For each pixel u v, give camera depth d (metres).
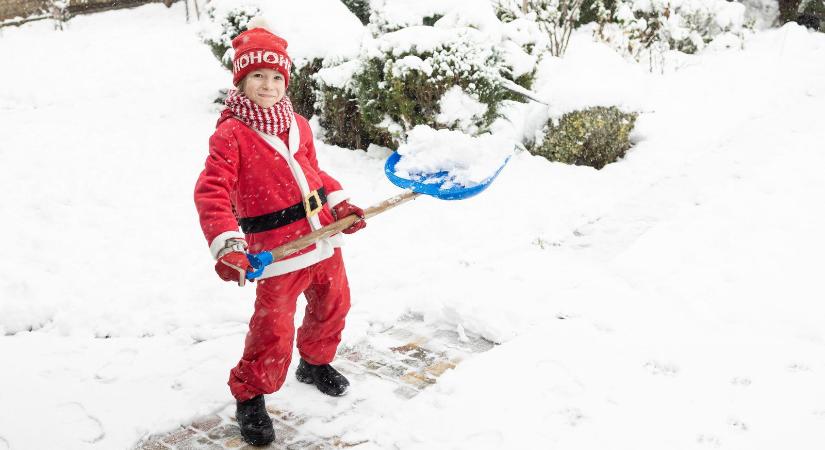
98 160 7.11
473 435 3.21
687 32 11.20
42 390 3.59
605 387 3.56
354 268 4.97
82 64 11.39
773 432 3.20
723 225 5.50
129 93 9.82
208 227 2.78
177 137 7.89
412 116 6.79
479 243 5.38
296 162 3.04
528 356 3.83
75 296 4.57
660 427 3.25
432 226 5.67
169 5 15.92
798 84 9.40
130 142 7.70
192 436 3.28
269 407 3.46
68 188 6.36
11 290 4.60
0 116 8.70
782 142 7.33
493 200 6.19
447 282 4.73
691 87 9.46
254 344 3.12
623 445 3.13
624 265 4.93
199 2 15.63
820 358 3.78
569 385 3.56
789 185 6.19
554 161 7.26
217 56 8.83
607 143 7.22
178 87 10.08
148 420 3.35
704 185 6.38
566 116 7.11
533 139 7.42
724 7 11.68
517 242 5.40
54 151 7.34
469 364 3.77
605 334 4.06
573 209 5.98
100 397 3.53
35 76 10.63
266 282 3.04
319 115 7.89
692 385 3.56
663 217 5.78
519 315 4.23
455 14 7.36
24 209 5.93
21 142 7.61
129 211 5.96
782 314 4.24
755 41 11.82
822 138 7.34
